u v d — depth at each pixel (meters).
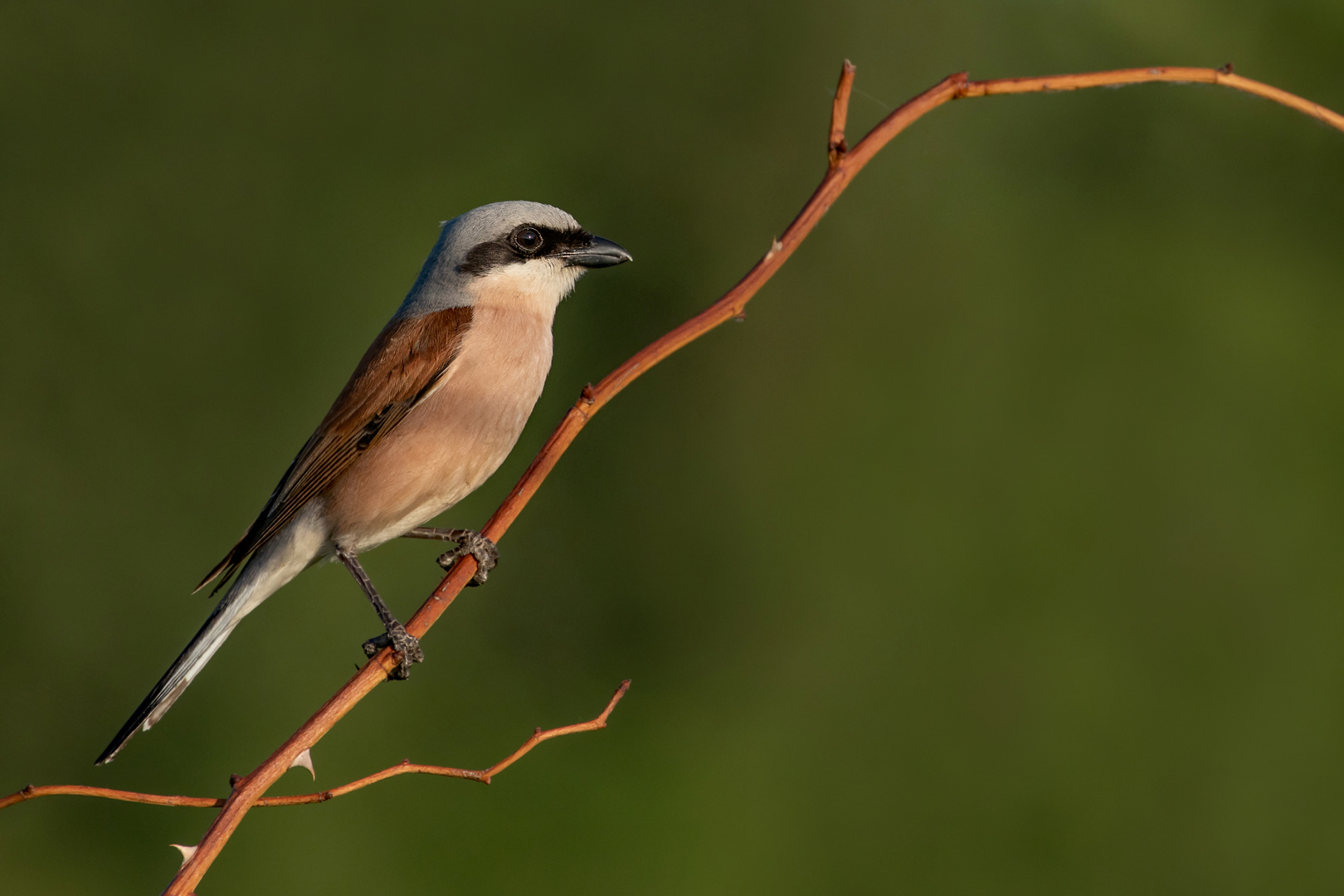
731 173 15.77
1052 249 15.04
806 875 11.94
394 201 15.74
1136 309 14.59
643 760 13.05
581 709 13.63
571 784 12.77
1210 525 13.26
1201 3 15.24
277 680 13.23
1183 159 15.33
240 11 15.70
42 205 14.91
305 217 15.53
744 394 14.77
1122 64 15.35
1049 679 12.56
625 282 15.59
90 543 13.99
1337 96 14.85
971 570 13.21
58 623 13.58
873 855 12.07
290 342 15.14
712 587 14.02
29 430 14.26
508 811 12.46
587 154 16.03
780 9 15.87
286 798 3.82
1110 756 12.22
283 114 15.74
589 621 14.26
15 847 12.12
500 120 16.05
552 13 16.09
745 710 13.34
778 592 13.78
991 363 14.35
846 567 13.55
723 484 14.44
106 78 15.25
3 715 12.98
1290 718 12.35
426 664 13.60
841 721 13.01
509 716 13.58
